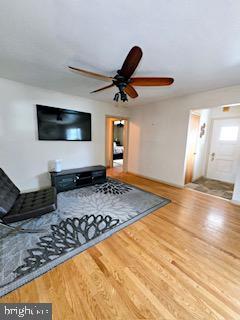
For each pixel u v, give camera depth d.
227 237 1.92
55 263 1.47
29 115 2.97
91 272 1.39
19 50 1.71
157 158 4.15
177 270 1.43
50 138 3.28
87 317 1.06
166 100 3.79
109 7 1.12
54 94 3.22
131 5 1.10
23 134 2.95
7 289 1.21
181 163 3.65
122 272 1.40
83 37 1.47
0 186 1.93
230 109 4.07
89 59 1.89
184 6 1.09
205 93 3.09
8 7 1.13
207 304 1.15
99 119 4.10
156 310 1.11
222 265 1.50
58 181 3.17
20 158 2.97
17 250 1.62
